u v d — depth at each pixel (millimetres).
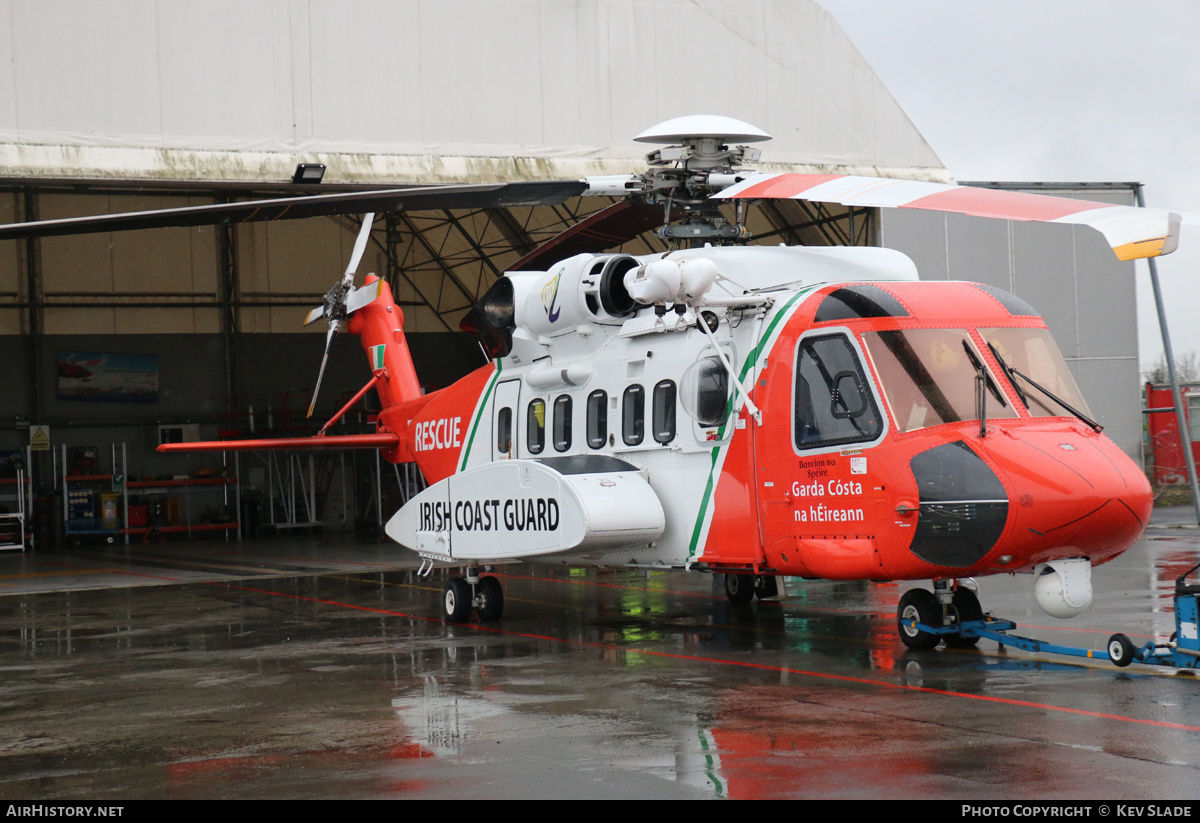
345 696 8289
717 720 7082
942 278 23328
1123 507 8320
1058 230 23984
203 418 31906
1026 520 8195
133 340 31234
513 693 8188
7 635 12594
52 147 17703
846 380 9000
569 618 12477
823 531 9086
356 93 19531
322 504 32406
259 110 18938
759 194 9391
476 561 12211
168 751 6742
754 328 9828
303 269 32875
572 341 11773
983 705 7293
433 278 34000
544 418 12000
